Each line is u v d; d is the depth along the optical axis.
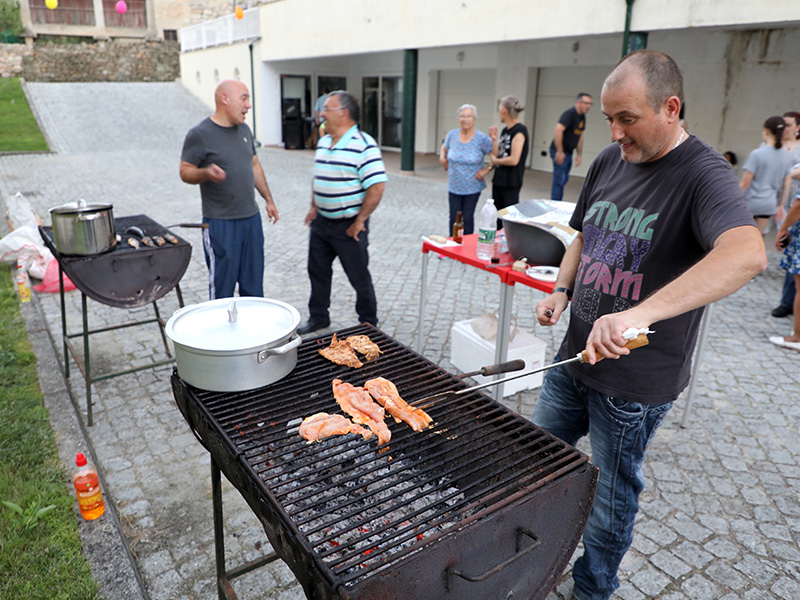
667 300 1.43
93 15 25.78
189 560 2.39
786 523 2.68
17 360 3.87
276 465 1.58
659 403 1.81
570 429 2.16
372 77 18.75
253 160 4.23
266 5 17.27
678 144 1.67
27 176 11.53
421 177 13.21
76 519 2.48
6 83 21.03
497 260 3.40
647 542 2.55
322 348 2.25
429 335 4.65
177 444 3.14
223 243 4.05
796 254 4.34
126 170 12.65
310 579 1.30
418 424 1.74
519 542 1.51
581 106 7.77
